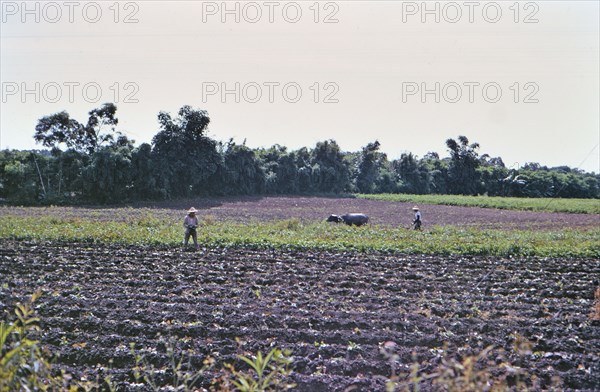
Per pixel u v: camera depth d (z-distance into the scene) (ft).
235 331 125.39
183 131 631.97
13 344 71.82
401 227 359.25
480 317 141.49
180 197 633.20
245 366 107.65
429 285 177.47
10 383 64.64
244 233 283.59
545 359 111.96
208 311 140.56
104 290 164.14
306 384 98.89
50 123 565.53
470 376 61.93
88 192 565.12
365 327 131.54
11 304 142.51
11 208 483.51
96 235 259.19
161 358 110.01
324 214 469.57
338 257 226.17
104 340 119.14
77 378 100.83
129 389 97.35
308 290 168.45
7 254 219.00
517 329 130.00
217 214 446.60
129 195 581.94
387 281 183.11
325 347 116.06
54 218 353.72
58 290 162.40
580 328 132.05
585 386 101.60
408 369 106.22
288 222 334.65
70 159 572.51
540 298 166.30
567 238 314.55
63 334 120.88
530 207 614.34
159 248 238.68
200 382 100.73
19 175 548.72
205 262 210.18
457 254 238.68
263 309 143.64
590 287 178.81
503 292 172.65
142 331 126.31
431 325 131.85
